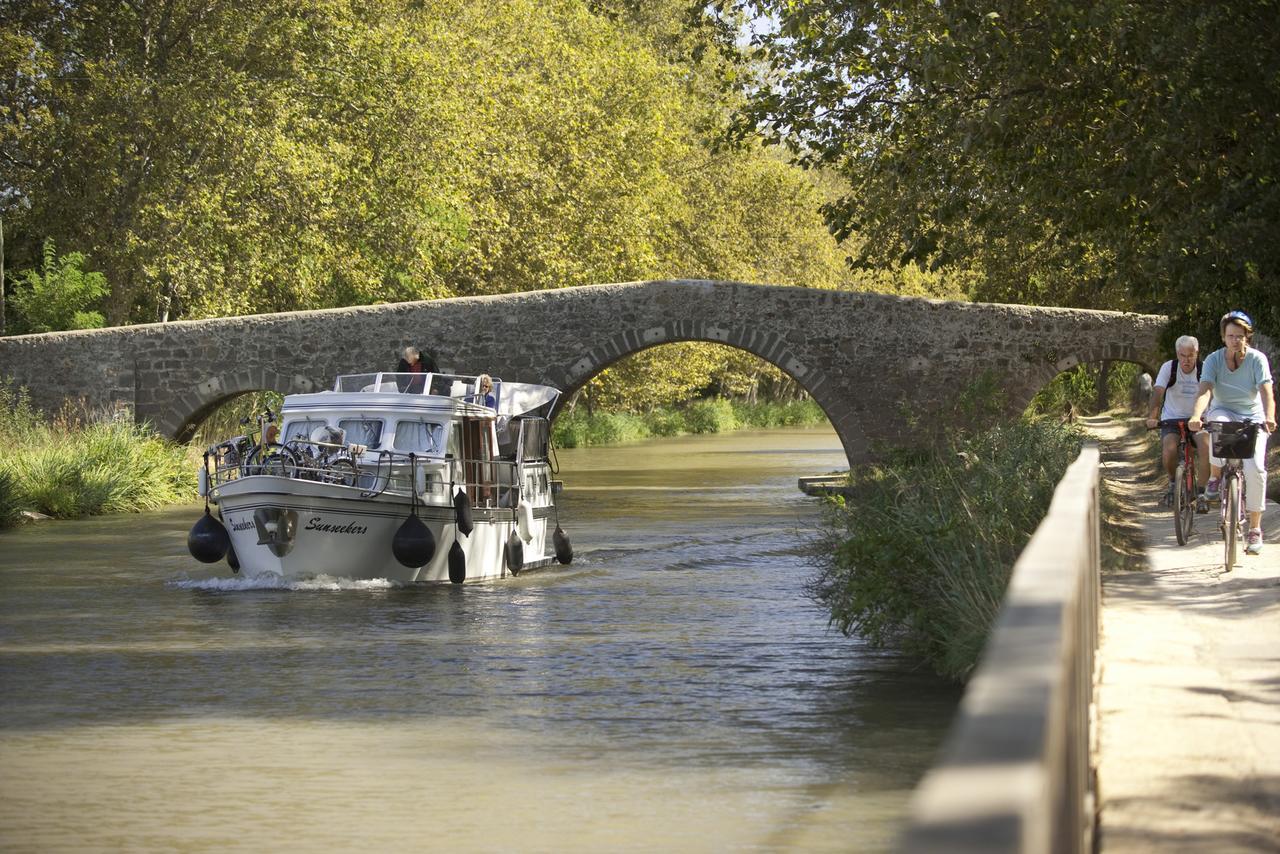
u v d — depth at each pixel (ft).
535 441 79.46
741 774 31.83
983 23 74.74
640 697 40.50
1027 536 44.32
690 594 63.67
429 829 27.86
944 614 42.78
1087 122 78.59
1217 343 94.84
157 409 130.11
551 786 30.91
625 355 128.88
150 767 32.94
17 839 27.48
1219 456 42.57
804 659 46.21
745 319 128.26
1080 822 14.67
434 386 79.71
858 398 128.16
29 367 130.21
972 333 127.65
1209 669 26.03
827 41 88.48
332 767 32.81
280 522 66.18
